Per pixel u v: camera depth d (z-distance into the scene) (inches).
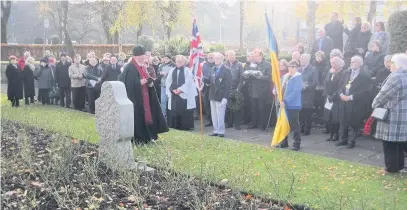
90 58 539.5
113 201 191.5
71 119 444.8
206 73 463.2
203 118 494.9
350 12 1005.8
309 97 387.5
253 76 415.5
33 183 213.8
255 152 313.3
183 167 252.2
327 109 359.6
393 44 458.9
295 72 331.6
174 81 430.6
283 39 1418.6
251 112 444.1
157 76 473.7
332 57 360.5
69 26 1795.0
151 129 334.0
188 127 434.0
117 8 1203.2
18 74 575.5
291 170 262.7
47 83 601.6
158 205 186.7
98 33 1961.1
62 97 583.2
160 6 1055.0
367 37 454.0
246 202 194.1
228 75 390.6
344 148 340.5
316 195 213.9
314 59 451.8
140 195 193.8
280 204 197.2
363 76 336.5
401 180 246.1
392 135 252.7
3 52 1112.8
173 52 733.3
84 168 233.0
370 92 343.0
